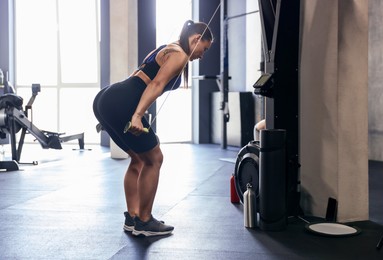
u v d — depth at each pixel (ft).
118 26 23.39
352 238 9.59
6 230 10.13
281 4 10.68
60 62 31.48
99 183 16.20
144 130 8.60
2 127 20.35
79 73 31.45
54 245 9.04
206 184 16.05
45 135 22.41
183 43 9.27
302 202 11.63
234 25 29.22
